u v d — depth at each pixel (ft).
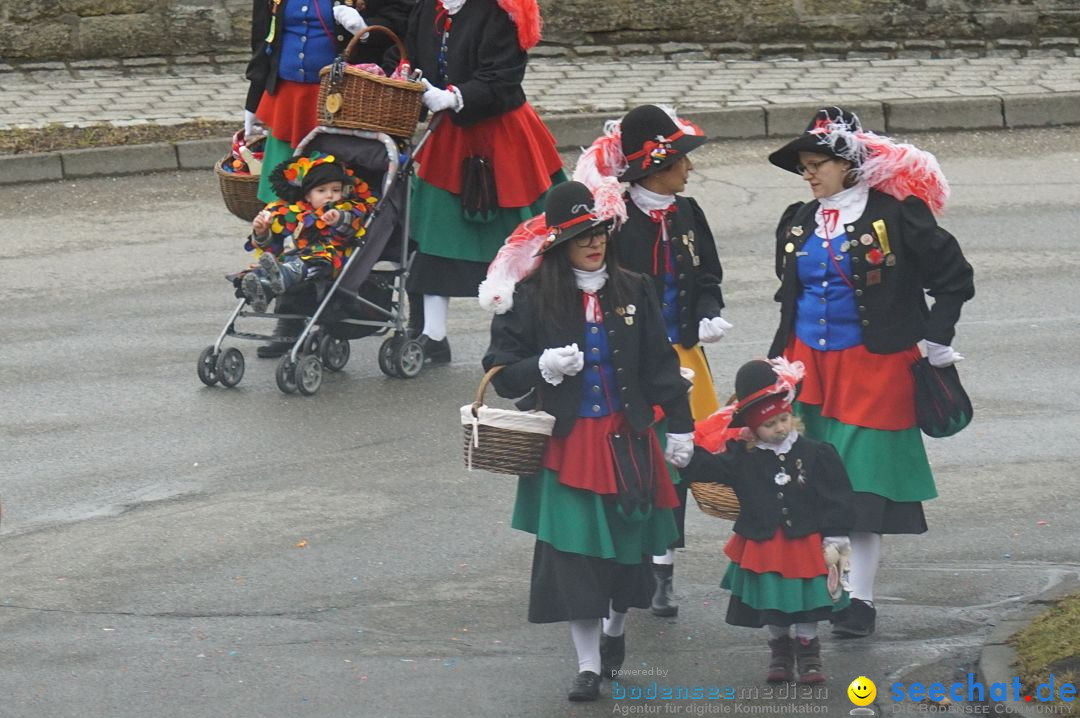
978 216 155.74
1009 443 103.91
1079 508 94.12
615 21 206.49
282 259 112.27
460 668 74.84
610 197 71.00
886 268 77.71
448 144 116.88
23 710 70.38
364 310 116.47
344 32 123.03
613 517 70.38
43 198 163.32
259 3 124.67
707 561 87.97
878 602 82.33
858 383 78.07
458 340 126.93
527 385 70.18
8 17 196.24
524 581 85.15
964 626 79.36
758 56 208.74
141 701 71.36
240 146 126.72
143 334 126.21
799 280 79.77
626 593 72.59
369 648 77.05
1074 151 179.32
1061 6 211.20
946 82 195.83
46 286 137.49
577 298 71.05
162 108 185.57
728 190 164.96
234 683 73.20
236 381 115.55
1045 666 70.28
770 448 71.77
